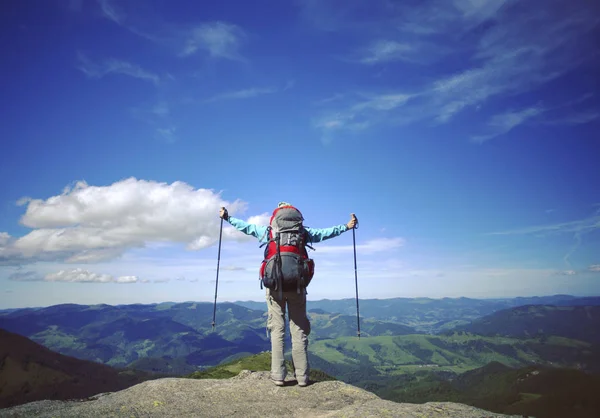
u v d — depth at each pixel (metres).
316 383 2.80
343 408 2.34
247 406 2.36
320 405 2.43
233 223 3.03
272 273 2.69
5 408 2.34
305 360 2.80
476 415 2.11
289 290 2.73
